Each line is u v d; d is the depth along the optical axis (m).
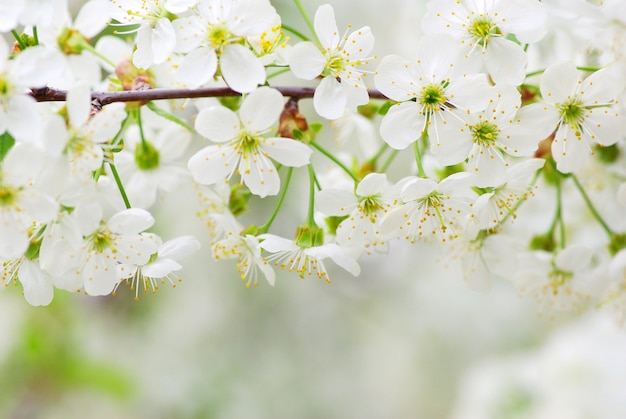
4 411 0.74
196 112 0.55
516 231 0.56
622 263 0.54
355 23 0.66
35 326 0.74
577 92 0.50
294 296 0.83
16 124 0.48
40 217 0.48
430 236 0.53
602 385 0.66
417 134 0.49
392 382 0.92
